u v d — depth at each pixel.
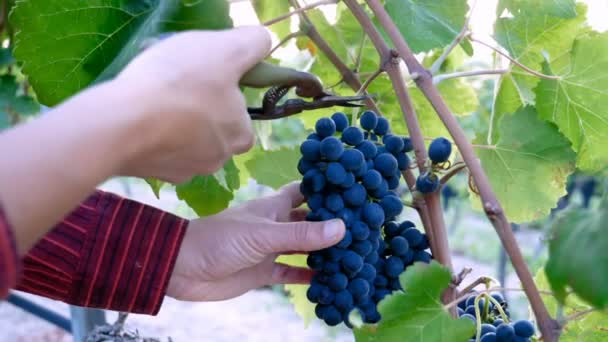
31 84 0.63
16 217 0.37
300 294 0.91
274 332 3.32
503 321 0.59
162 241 0.66
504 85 0.78
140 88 0.41
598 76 0.71
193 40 0.46
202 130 0.46
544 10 0.73
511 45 0.76
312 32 0.72
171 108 0.42
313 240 0.56
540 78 0.73
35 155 0.38
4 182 0.37
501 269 2.45
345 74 0.72
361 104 0.62
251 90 0.86
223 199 0.79
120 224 0.66
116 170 0.42
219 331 3.27
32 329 2.99
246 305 3.64
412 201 0.60
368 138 0.62
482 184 0.54
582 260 0.38
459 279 0.58
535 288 0.52
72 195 0.39
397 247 0.59
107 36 0.63
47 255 0.65
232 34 0.48
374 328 0.53
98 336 0.75
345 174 0.56
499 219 0.53
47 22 0.62
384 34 0.82
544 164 0.69
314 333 3.32
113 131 0.39
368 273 0.59
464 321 0.54
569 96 0.73
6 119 0.86
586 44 0.70
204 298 0.70
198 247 0.67
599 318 0.65
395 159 0.59
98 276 0.66
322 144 0.56
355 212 0.58
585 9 0.75
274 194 0.71
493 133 0.75
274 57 0.88
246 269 0.72
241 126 0.49
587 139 0.74
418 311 0.53
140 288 0.66
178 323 3.30
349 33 0.86
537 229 4.52
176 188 0.78
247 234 0.64
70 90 0.63
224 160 0.51
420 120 0.86
